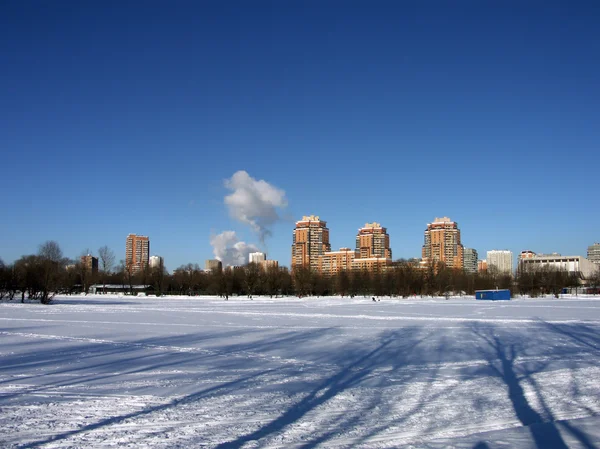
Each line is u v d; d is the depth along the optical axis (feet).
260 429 39.88
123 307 264.52
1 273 331.57
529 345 95.61
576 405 48.57
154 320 162.20
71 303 322.55
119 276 641.40
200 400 49.73
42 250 414.62
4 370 67.00
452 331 123.24
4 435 37.96
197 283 583.99
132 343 97.81
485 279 545.44
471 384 58.54
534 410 46.62
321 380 60.64
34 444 35.88
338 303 332.60
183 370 67.31
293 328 131.54
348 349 89.81
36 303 311.27
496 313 201.98
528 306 270.26
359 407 47.34
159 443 36.19
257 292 543.39
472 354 83.87
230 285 504.84
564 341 102.22
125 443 36.17
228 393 53.06
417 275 502.79
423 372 66.69
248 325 141.79
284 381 59.82
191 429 39.73
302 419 42.96
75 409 45.85
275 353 84.43
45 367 69.41
